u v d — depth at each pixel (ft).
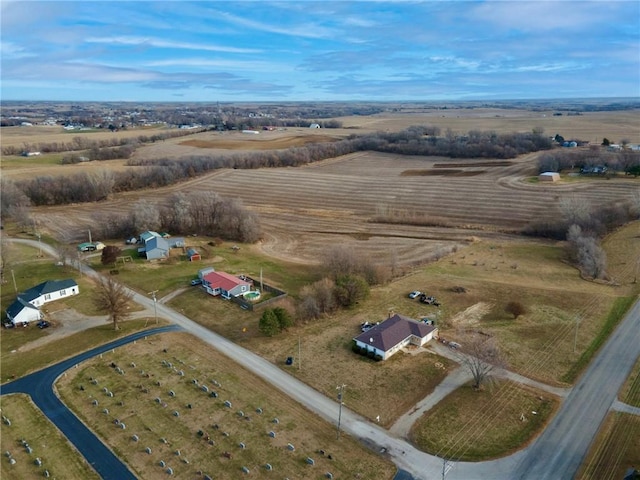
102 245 381.60
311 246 403.13
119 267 337.72
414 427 174.91
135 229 410.11
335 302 272.51
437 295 292.20
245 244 405.59
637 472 149.28
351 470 153.79
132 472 152.97
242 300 277.64
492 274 330.95
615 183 538.06
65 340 237.66
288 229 451.94
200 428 173.68
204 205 432.66
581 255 339.16
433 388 199.21
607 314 264.72
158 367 213.66
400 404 188.65
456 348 230.48
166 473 152.66
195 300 285.43
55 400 190.08
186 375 207.51
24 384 200.64
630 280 317.63
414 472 153.38
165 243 363.56
